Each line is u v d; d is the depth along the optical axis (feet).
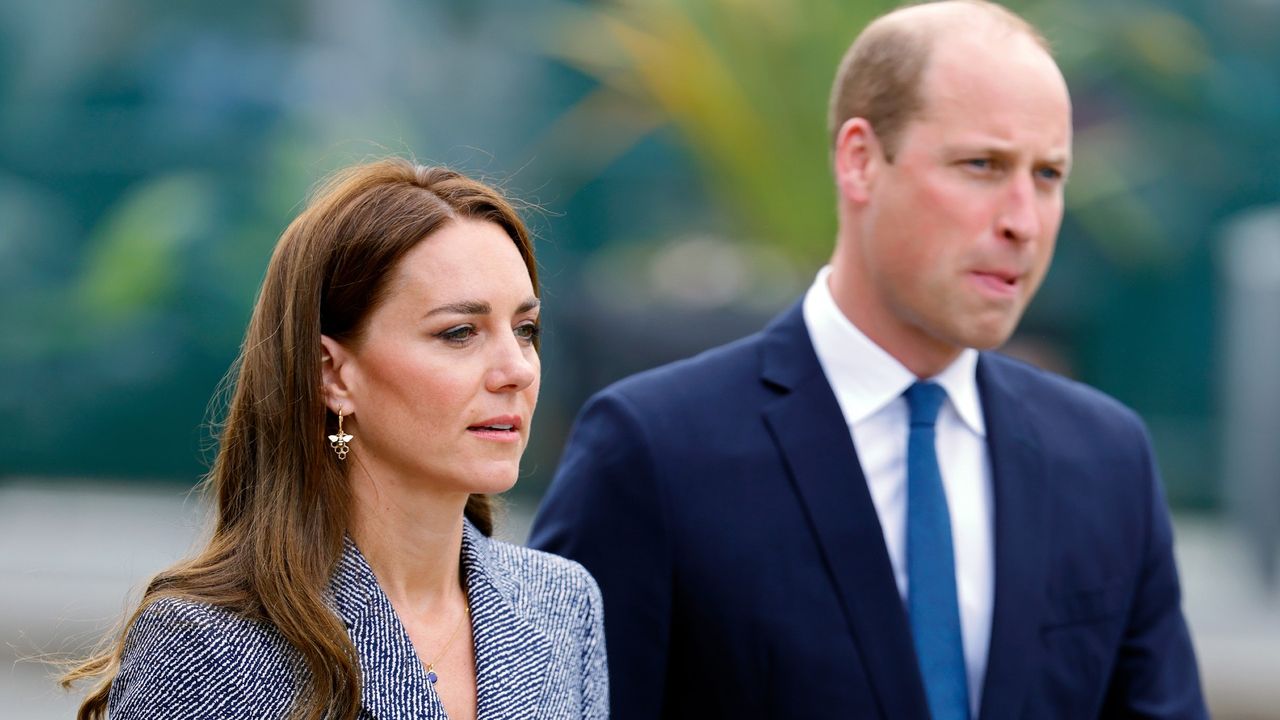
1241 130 103.65
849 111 31.50
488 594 25.05
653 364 91.81
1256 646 80.89
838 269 32.22
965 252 29.89
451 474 23.26
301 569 22.97
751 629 30.32
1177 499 104.37
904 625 30.27
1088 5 100.58
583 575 26.91
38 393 104.73
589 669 26.37
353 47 102.01
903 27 30.99
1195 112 103.60
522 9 101.24
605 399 32.19
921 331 31.40
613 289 96.68
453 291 23.12
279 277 23.91
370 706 22.95
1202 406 104.22
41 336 104.12
